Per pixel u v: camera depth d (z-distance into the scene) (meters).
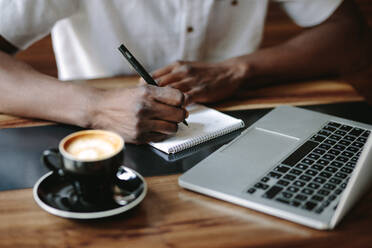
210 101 1.16
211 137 0.97
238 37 1.52
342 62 1.35
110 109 0.96
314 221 0.69
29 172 0.84
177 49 1.47
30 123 1.03
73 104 1.00
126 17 1.39
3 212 0.73
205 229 0.70
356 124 1.00
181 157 0.90
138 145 0.94
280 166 0.83
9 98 1.03
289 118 1.03
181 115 0.95
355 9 1.46
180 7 1.38
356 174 0.69
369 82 2.64
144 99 0.94
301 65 1.29
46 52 2.81
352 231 0.70
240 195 0.75
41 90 1.02
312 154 0.87
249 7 1.47
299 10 1.46
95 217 0.69
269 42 3.08
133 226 0.71
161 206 0.75
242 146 0.90
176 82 1.16
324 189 0.76
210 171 0.82
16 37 1.19
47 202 0.72
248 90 1.24
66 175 0.73
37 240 0.67
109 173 0.70
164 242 0.68
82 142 0.74
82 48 1.48
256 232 0.70
